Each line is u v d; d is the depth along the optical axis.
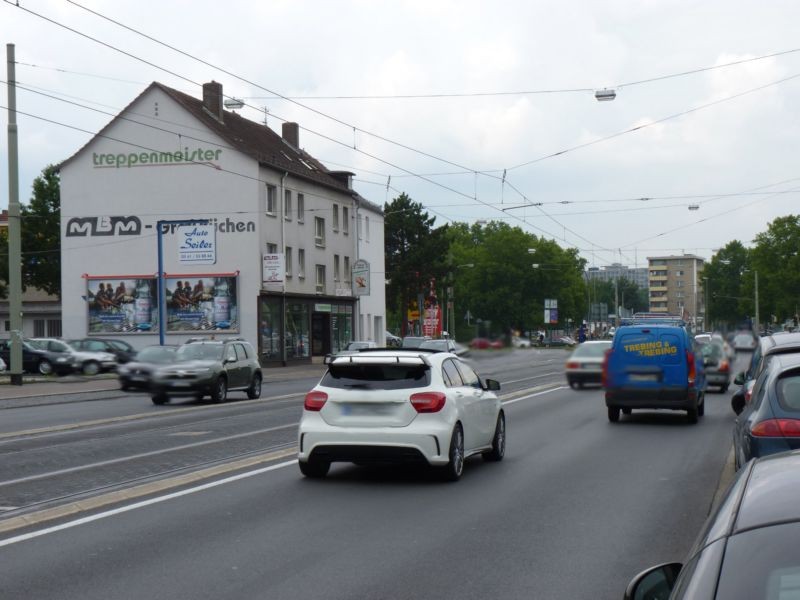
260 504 10.40
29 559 7.78
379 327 77.38
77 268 57.62
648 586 3.54
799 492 3.20
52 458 14.79
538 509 10.08
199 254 52.19
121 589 6.82
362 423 11.92
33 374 47.84
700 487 11.57
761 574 2.77
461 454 12.34
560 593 6.74
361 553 7.99
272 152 62.19
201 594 6.69
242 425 20.27
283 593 6.72
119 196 57.22
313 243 63.91
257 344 55.47
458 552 8.03
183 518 9.57
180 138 56.50
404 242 91.56
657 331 20.11
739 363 37.09
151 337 56.81
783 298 92.69
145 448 16.09
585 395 28.42
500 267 100.69
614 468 13.28
